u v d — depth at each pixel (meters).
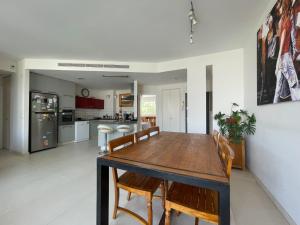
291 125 1.73
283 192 1.89
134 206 2.01
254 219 1.80
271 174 2.20
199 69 3.97
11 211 1.88
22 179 2.75
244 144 3.32
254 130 2.87
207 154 1.54
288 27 1.72
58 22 2.52
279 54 1.91
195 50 3.66
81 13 2.30
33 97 4.49
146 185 1.60
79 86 6.89
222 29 2.78
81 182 2.64
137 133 2.16
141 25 2.63
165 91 6.59
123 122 5.10
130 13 2.31
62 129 5.54
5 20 2.46
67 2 2.07
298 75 1.56
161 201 2.09
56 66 4.24
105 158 1.44
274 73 2.04
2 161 3.72
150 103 8.31
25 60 4.20
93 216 1.80
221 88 3.72
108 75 4.92
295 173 1.66
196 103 4.00
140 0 2.04
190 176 1.08
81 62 4.32
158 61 4.39
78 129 6.11
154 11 2.27
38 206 1.98
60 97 5.46
